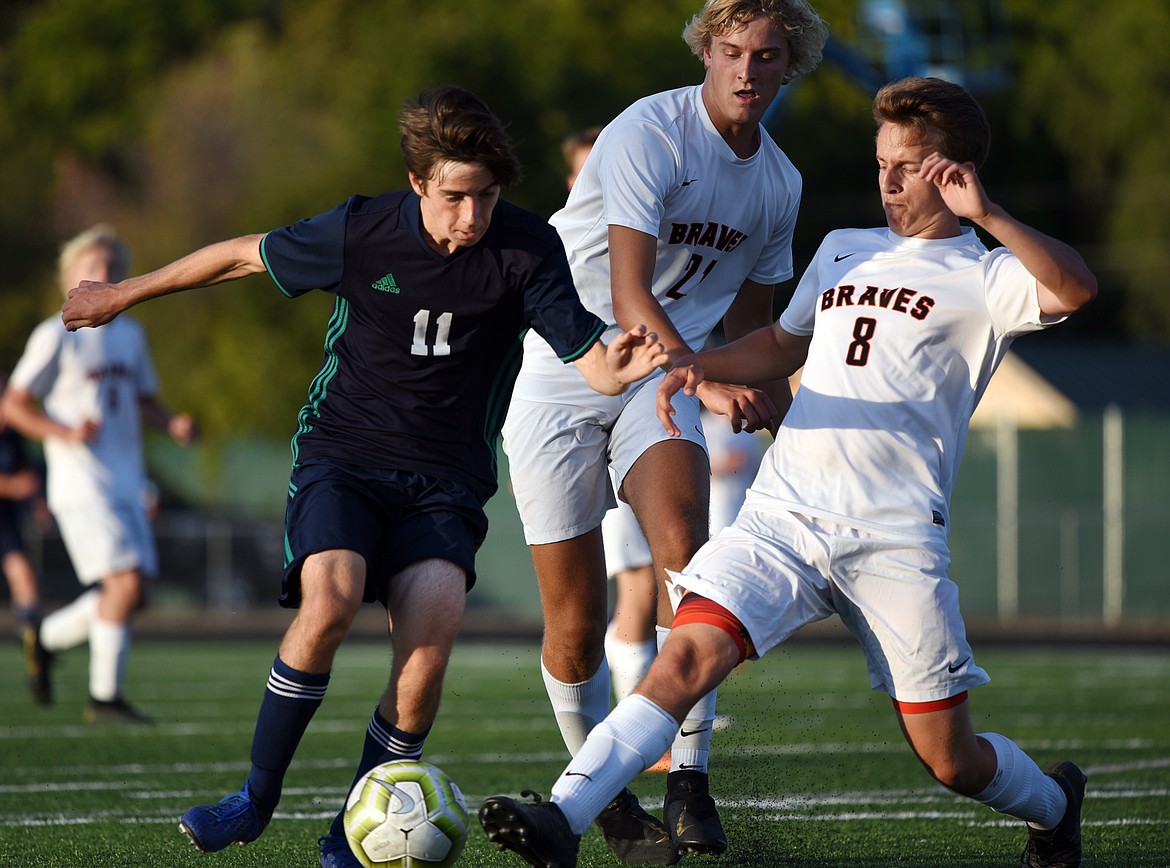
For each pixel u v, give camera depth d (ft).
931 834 63.87
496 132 50.16
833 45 182.29
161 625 254.47
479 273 53.01
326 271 53.83
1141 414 354.54
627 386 51.03
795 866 57.16
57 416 114.21
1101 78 441.27
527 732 105.70
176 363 374.43
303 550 51.21
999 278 50.06
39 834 64.75
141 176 451.94
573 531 62.34
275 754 51.37
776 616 48.29
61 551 277.23
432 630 51.62
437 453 54.29
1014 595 275.18
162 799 75.05
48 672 122.62
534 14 381.19
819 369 51.39
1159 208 439.63
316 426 54.85
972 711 118.01
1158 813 68.85
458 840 49.73
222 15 495.41
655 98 61.11
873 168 431.02
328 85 400.47
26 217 445.37
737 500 122.42
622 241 57.98
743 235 62.64
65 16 498.69
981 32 359.05
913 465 49.65
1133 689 138.82
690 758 58.75
